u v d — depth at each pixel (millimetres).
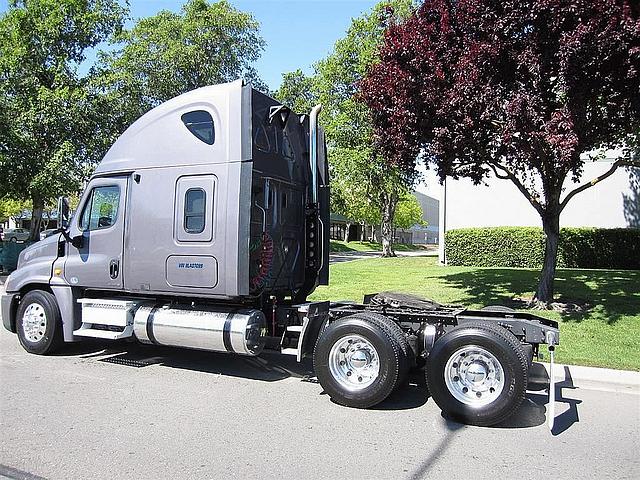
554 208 12094
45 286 8594
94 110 20859
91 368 7770
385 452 4957
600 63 8766
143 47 22609
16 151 19422
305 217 8484
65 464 4516
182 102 7488
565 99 9453
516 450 5074
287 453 4871
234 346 7008
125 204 7730
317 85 28250
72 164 19891
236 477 4340
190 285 7195
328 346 6375
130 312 7785
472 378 5809
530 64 9109
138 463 4566
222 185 7035
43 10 21984
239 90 7090
